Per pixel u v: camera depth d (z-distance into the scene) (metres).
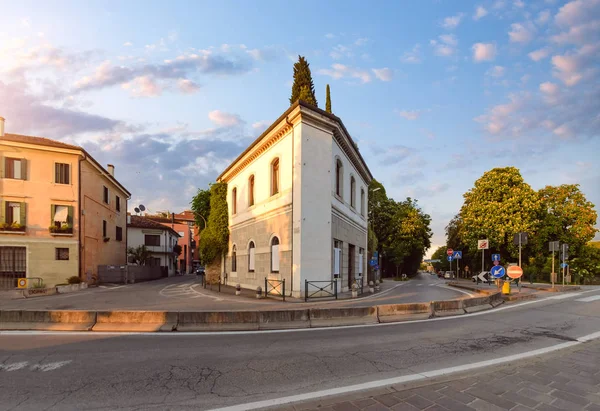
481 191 34.97
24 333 7.73
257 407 3.93
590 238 34.06
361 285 24.06
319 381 4.77
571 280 31.09
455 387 4.49
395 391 4.36
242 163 22.89
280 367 5.40
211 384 4.68
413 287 26.88
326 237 16.31
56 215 24.61
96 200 29.00
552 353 6.22
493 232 33.06
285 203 16.66
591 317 10.32
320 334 7.89
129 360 5.76
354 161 22.42
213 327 8.31
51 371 5.20
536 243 33.66
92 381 4.79
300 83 27.50
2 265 22.98
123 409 3.93
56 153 24.94
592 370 5.20
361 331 8.24
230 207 26.48
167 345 6.77
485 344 6.93
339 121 17.33
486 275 27.98
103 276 29.11
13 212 23.58
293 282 15.54
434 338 7.46
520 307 12.66
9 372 5.15
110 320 8.32
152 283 30.97
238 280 23.44
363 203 26.77
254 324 8.54
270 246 18.19
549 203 35.19
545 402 4.00
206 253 27.48
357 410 3.80
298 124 15.91
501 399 4.08
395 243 48.78
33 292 18.66
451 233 50.06
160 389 4.50
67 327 8.11
